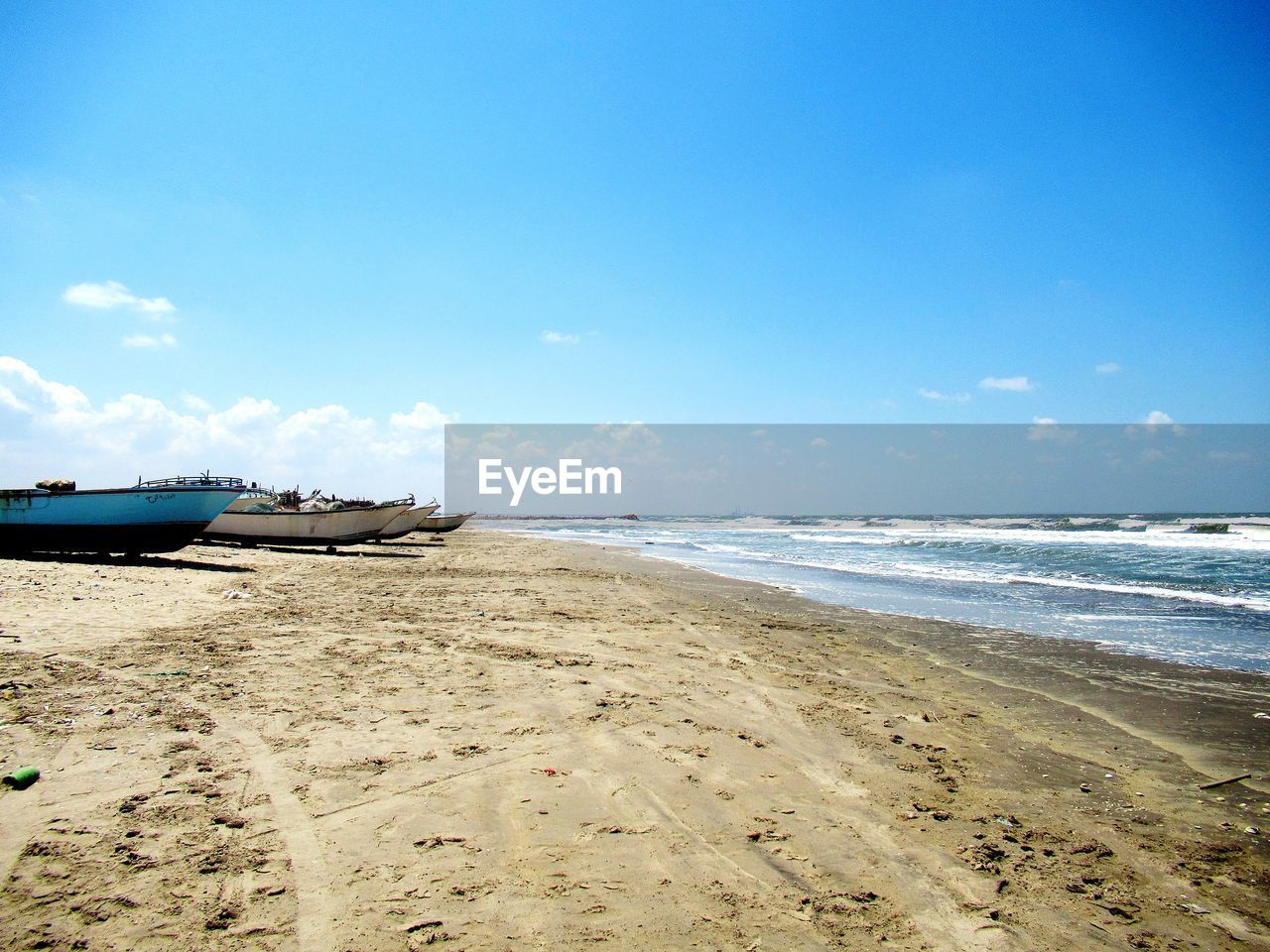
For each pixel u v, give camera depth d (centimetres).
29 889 318
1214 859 406
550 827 403
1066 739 613
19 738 495
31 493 1680
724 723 611
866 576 1992
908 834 420
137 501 1709
